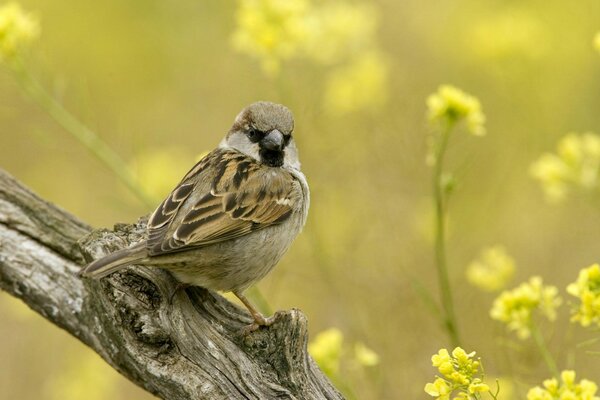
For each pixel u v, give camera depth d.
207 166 9.10
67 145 15.84
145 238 8.26
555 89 15.85
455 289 12.30
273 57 12.00
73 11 17.70
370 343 11.90
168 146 16.36
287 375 7.68
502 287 10.73
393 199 13.28
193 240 8.23
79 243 8.29
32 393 14.36
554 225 14.16
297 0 12.00
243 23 11.97
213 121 16.41
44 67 11.81
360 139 13.79
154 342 7.71
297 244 13.25
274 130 9.56
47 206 9.09
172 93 16.84
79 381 13.46
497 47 15.94
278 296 13.06
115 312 7.77
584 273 7.65
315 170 12.88
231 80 16.45
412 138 13.55
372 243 13.04
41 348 14.62
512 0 17.28
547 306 8.59
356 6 15.69
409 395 11.56
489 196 14.31
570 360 8.42
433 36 17.28
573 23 16.36
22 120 16.03
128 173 11.27
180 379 7.64
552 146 15.30
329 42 13.56
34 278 8.80
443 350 6.95
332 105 14.23
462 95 10.07
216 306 8.41
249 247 8.79
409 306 12.23
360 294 12.48
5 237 8.90
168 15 16.95
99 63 17.38
